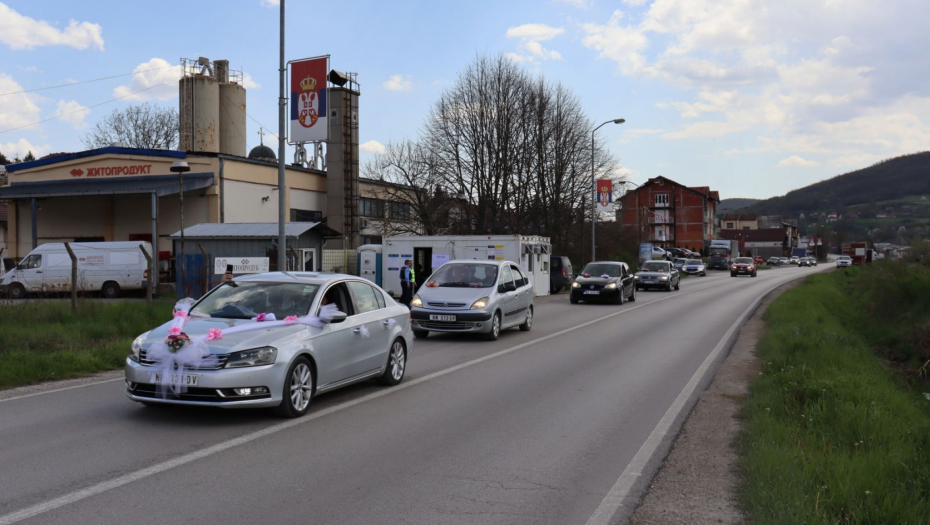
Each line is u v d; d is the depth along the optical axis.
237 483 5.18
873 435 6.12
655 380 10.14
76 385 9.17
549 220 42.97
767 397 8.02
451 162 40.41
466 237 27.81
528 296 16.84
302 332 7.44
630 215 103.12
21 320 13.70
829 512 4.37
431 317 14.39
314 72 20.19
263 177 37.25
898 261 26.53
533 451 6.28
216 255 26.20
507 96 40.56
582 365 11.48
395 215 43.81
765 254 136.25
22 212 39.97
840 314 26.05
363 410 7.81
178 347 6.82
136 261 28.20
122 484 5.10
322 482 5.25
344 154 41.91
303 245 26.58
